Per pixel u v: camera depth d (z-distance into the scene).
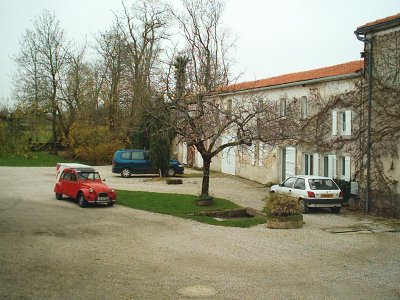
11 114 16.22
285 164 27.11
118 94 43.62
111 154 44.06
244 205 20.81
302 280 10.08
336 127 21.97
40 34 45.50
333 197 18.88
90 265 10.95
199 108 20.39
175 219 17.56
